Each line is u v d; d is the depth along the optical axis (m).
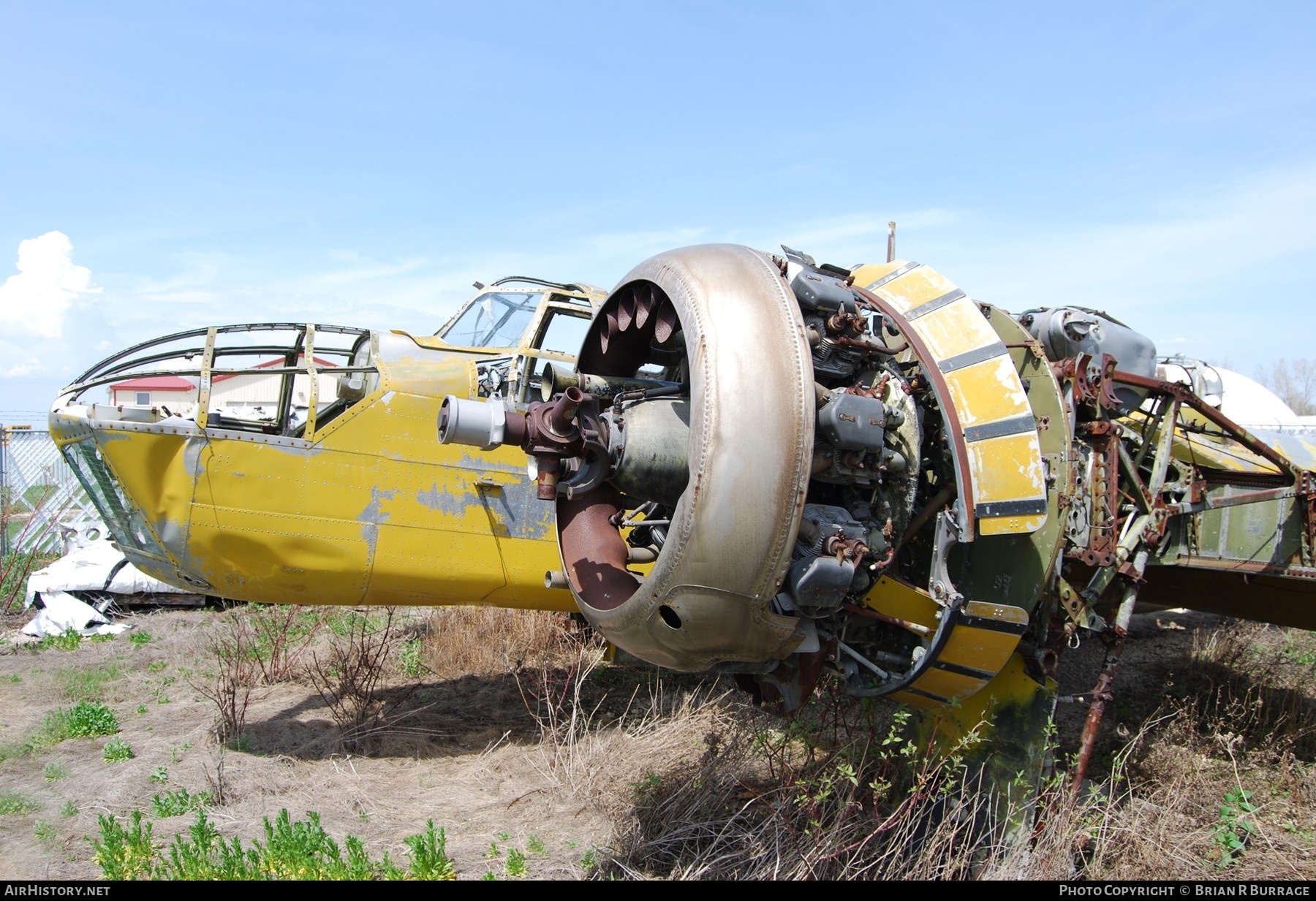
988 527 3.36
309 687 6.52
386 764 5.09
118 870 3.59
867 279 4.04
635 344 3.88
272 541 5.09
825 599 3.03
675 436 3.42
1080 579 4.78
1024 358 3.96
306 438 5.16
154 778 4.70
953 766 3.87
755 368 2.89
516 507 5.59
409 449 5.38
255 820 4.23
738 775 4.28
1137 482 4.15
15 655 7.52
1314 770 4.88
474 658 7.03
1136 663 7.36
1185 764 4.73
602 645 7.16
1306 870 3.83
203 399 5.00
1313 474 4.50
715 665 3.27
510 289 6.74
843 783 3.95
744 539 2.84
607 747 4.98
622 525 3.85
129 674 6.95
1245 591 5.69
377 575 5.34
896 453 3.39
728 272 3.10
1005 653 3.51
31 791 4.57
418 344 5.98
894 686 3.55
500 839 4.07
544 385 3.76
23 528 11.47
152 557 5.30
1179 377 6.18
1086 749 3.89
